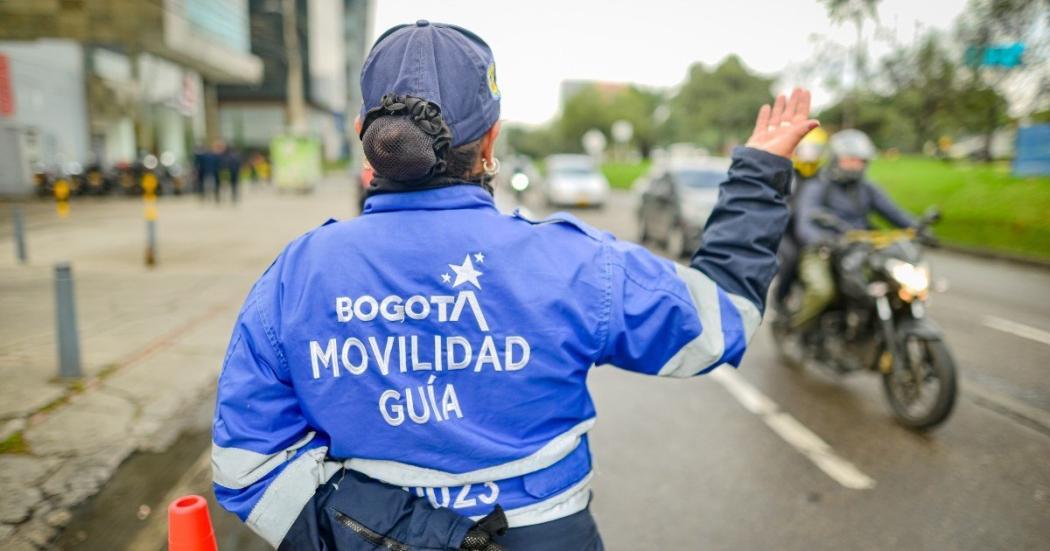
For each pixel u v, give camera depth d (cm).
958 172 1941
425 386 105
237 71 3200
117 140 2583
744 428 418
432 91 107
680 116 7719
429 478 107
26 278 832
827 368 482
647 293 110
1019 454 376
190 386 453
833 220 457
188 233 1307
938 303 786
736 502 324
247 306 111
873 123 2281
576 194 2084
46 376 463
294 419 109
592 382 512
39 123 2139
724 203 120
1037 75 1212
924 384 408
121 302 705
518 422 107
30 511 292
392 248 106
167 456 359
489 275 105
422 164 103
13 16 1894
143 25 2191
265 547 281
